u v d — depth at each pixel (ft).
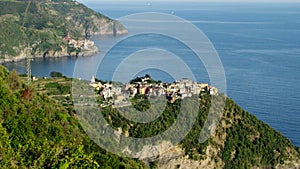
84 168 118.42
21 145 117.91
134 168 162.40
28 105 149.28
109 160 151.43
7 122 130.21
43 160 114.42
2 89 143.74
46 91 214.28
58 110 167.84
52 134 141.28
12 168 109.40
